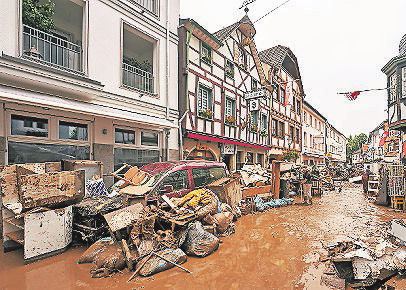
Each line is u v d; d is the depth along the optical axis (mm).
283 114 22594
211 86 13578
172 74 11211
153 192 5941
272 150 20547
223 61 14727
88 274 4121
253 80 18344
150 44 10766
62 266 4402
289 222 7836
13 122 6211
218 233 6309
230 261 4738
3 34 5926
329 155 34062
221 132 14367
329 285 3836
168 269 4348
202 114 12773
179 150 11391
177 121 11398
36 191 4766
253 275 4168
